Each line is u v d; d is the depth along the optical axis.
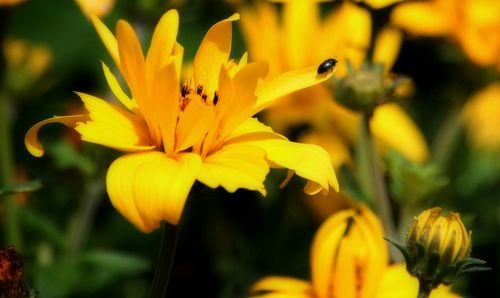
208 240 0.51
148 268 0.47
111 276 0.46
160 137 0.35
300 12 0.51
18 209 0.46
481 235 0.51
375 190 0.44
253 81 0.35
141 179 0.34
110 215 0.51
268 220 0.51
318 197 0.51
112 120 0.35
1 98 0.46
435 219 0.37
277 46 0.51
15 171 0.50
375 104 0.44
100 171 0.48
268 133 0.35
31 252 0.46
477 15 0.51
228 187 0.34
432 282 0.37
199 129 0.35
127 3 0.49
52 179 0.48
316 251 0.40
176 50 0.36
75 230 0.48
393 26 0.50
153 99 0.35
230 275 0.49
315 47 0.51
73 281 0.45
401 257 0.43
